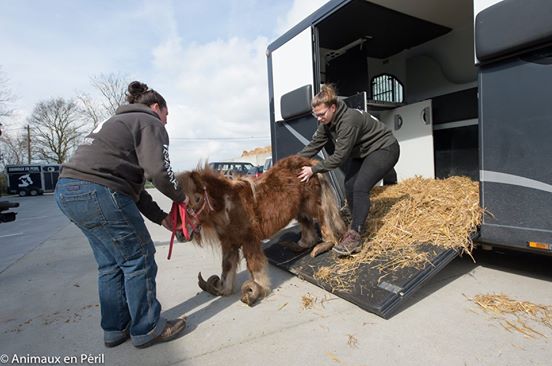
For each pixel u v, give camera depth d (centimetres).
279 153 538
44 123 3753
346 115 312
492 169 287
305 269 331
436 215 335
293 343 219
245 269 382
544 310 241
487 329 223
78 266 441
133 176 214
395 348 207
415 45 636
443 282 302
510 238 278
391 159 329
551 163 252
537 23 242
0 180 2919
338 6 414
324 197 359
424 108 566
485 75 286
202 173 277
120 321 232
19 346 235
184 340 231
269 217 308
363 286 274
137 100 241
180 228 253
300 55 478
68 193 200
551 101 249
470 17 532
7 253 562
